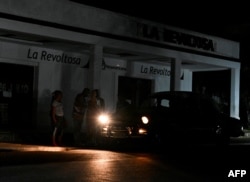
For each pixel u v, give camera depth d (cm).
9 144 1591
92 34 1897
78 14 1870
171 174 1077
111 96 2386
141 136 1493
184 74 2778
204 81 3084
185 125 1577
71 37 1827
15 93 2017
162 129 1520
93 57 1912
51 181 943
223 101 3050
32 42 1961
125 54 2239
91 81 1919
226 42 2564
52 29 1761
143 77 2541
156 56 2228
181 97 1630
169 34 2225
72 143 1755
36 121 2069
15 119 2022
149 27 2128
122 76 2452
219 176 1077
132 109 1622
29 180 950
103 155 1368
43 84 2088
